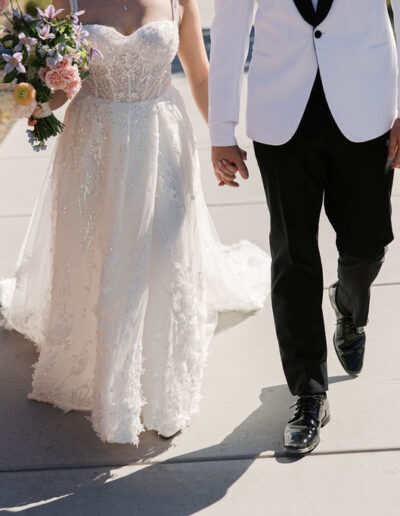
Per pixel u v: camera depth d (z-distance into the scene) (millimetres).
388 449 2822
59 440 2988
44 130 2807
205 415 3100
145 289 2863
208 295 3795
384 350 3457
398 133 2738
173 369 2949
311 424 2861
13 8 2646
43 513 2600
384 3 2711
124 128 2850
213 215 5008
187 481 2723
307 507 2564
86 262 2992
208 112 3070
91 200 2945
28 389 3322
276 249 2859
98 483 2738
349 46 2648
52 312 3094
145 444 2945
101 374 2850
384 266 4191
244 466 2785
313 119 2678
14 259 4461
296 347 2875
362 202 2799
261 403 3156
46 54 2637
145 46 2789
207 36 9445
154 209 2902
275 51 2719
